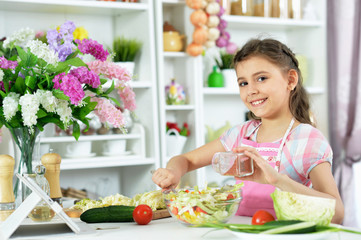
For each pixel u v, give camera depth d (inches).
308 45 135.7
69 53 55.4
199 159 66.2
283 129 59.1
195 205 43.6
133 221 48.8
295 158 56.3
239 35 135.1
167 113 124.5
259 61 57.1
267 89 57.0
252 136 62.5
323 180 53.2
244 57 58.1
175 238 39.9
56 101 52.1
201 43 114.1
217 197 43.6
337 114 130.1
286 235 36.0
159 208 52.2
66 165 101.4
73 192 112.5
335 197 49.9
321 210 38.5
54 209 42.2
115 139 109.1
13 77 53.6
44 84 53.5
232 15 122.8
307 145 56.0
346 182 127.3
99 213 48.3
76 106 54.7
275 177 44.5
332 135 130.6
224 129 123.5
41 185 49.4
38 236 42.0
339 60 130.6
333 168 129.3
